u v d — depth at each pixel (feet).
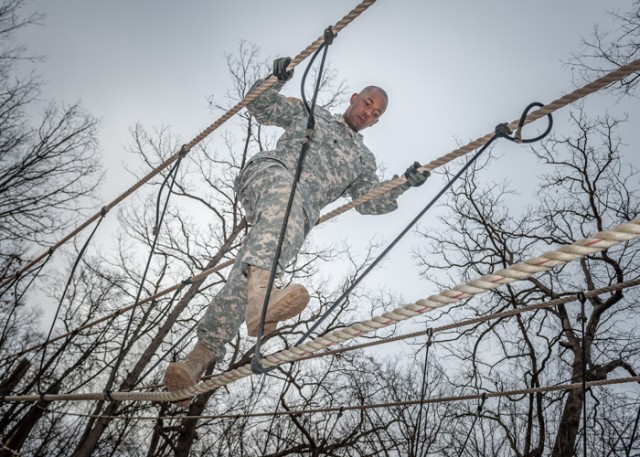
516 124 9.57
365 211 14.66
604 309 43.09
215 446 53.52
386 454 43.09
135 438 52.65
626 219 46.19
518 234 48.52
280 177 11.37
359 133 13.71
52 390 38.47
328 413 49.34
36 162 57.82
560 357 43.45
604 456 37.40
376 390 50.90
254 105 12.45
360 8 8.83
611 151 46.42
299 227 11.02
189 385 11.24
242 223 50.55
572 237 47.85
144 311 51.88
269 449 50.93
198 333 11.46
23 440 34.47
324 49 9.53
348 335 8.05
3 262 52.26
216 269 17.39
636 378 11.37
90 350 41.50
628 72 8.26
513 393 13.03
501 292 46.65
